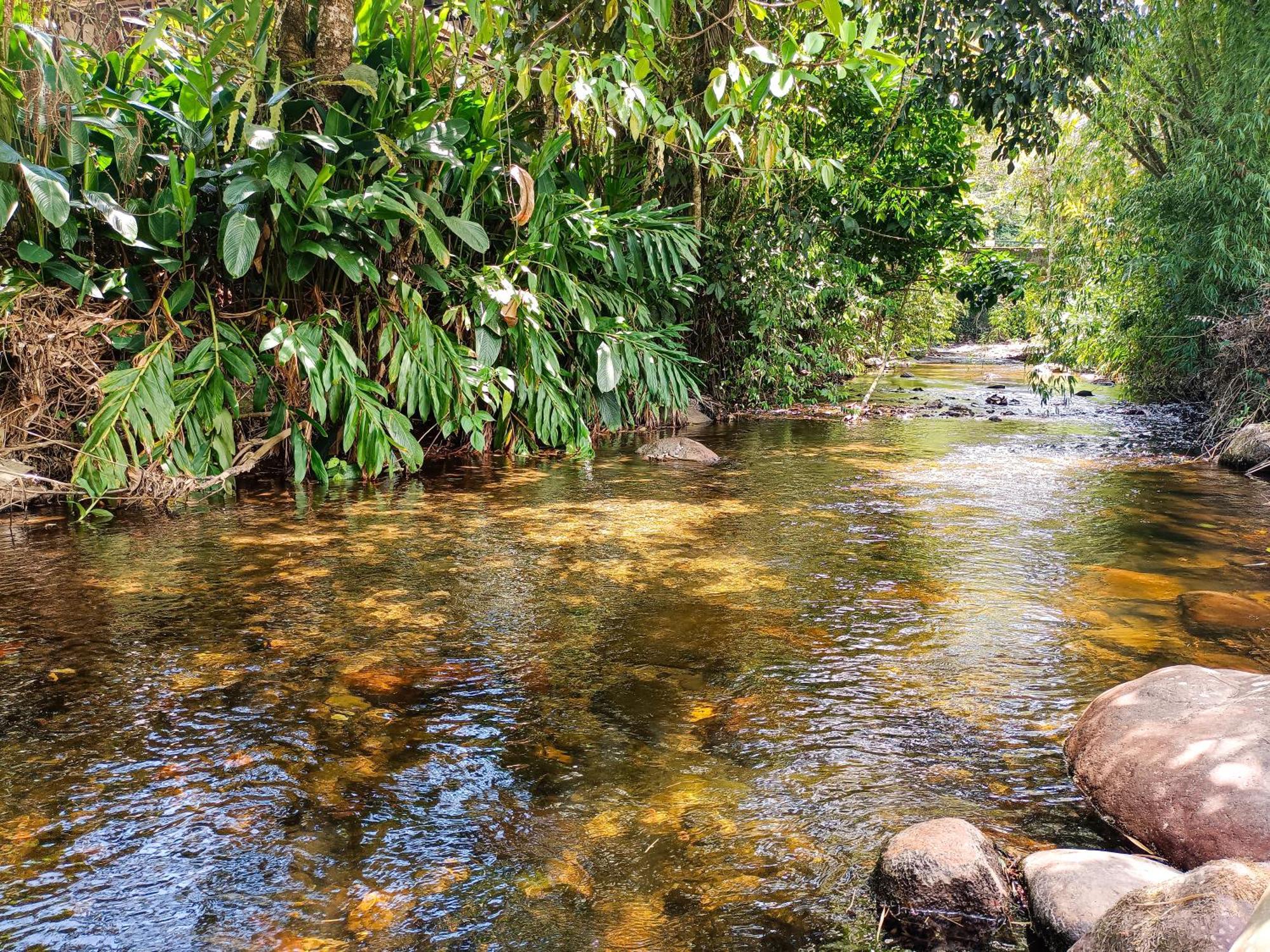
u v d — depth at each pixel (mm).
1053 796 2152
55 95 4812
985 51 7996
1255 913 1045
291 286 5969
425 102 5781
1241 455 6332
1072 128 9930
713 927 1703
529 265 6969
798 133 9055
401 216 5898
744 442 7656
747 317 9625
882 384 12867
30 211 5035
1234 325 7355
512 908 1749
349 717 2533
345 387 5715
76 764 2260
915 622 3270
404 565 3943
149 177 5547
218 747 2355
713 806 2102
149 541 4309
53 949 1613
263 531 4508
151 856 1898
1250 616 3289
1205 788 1950
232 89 5523
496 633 3160
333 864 1880
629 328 7656
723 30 7047
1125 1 8305
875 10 7457
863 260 10922
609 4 4777
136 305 5406
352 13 5609
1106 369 12297
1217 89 8172
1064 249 10219
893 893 1756
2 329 4770
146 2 6094
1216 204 7930
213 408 5312
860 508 5094
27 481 4930
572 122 6285
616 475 6098
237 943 1640
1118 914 1490
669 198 8953
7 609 3348
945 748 2371
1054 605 3447
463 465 6465
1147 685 2352
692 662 2918
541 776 2229
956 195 10375
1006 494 5449
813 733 2445
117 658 2916
